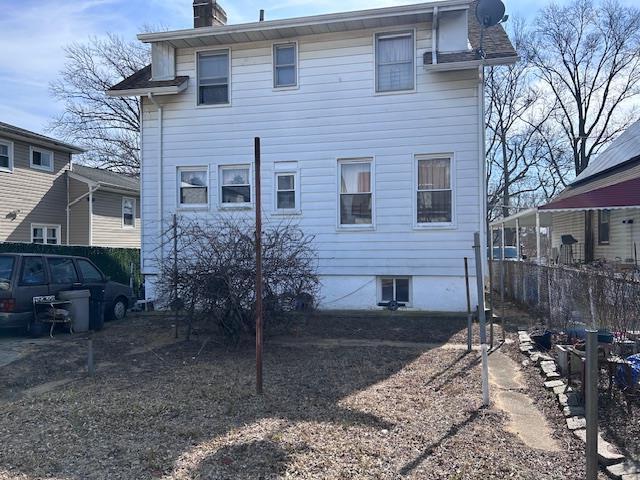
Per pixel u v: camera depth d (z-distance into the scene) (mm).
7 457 4145
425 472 3854
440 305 12203
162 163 13664
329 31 12609
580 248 20219
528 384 6340
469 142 11984
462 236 12070
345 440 4445
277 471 3838
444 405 5473
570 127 35656
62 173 21312
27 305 9414
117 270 17156
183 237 10977
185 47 13602
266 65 13109
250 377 6621
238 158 13250
